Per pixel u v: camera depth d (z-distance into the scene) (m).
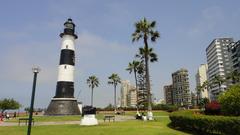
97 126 27.44
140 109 84.62
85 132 22.02
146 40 41.66
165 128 24.91
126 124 29.95
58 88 69.88
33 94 16.22
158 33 41.97
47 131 23.39
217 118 17.70
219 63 193.88
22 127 28.41
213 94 190.00
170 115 27.88
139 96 81.69
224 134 17.23
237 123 15.52
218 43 198.12
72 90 70.88
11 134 21.58
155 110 93.25
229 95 22.52
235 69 132.88
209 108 26.81
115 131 22.27
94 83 116.75
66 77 70.00
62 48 72.31
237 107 21.73
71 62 71.69
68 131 23.06
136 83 74.88
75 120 45.28
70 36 73.31
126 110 97.06
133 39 42.16
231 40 196.62
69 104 68.75
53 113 67.69
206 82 148.62
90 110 30.61
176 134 20.33
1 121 43.72
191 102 193.50
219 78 132.25
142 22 41.69
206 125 19.09
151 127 25.58
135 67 76.94
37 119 48.38
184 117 23.16
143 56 44.78
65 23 74.06
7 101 102.69
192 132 21.69
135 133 20.92
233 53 135.25
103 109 100.00
